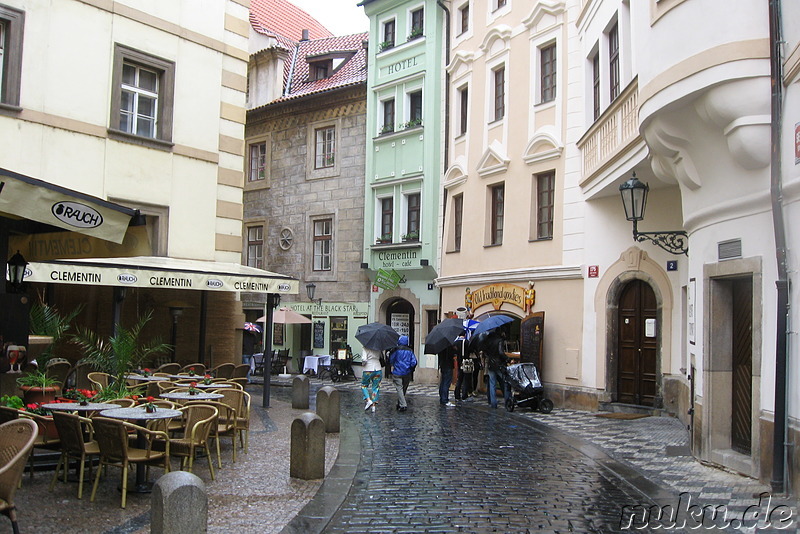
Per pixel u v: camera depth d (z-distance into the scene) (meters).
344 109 28.53
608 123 14.65
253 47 33.03
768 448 8.12
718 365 9.65
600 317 16.55
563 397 17.38
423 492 8.14
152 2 16.27
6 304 9.09
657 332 15.38
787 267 7.72
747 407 9.24
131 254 8.01
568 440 12.01
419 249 24.97
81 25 14.98
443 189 24.27
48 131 14.40
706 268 9.72
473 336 17.25
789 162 7.66
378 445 11.38
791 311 7.64
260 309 31.12
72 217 7.12
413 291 25.66
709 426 9.66
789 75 7.61
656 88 9.30
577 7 18.00
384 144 26.77
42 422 7.95
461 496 7.96
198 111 17.17
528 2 19.83
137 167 15.88
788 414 7.69
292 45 35.22
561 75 18.39
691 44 8.61
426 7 25.59
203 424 8.30
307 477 8.50
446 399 17.69
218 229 17.47
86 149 14.98
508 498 7.89
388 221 26.78
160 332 17.06
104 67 15.33
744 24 8.05
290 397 18.84
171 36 16.66
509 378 16.23
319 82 31.05
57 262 12.09
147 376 12.68
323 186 29.03
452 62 23.66
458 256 22.70
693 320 10.44
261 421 13.61
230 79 17.97
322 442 8.66
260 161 31.92
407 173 25.73
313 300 28.98
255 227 31.78
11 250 9.59
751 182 8.53
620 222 16.22
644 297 15.86
